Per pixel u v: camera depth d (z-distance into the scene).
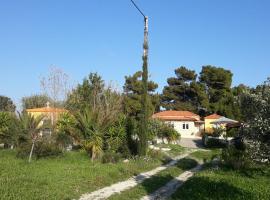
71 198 14.18
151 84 81.62
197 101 85.00
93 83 43.12
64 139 30.11
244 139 20.23
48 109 38.22
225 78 82.00
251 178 20.94
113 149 28.66
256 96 19.56
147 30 29.00
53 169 20.20
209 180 19.50
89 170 20.25
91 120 26.72
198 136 71.00
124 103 57.19
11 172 18.38
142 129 28.77
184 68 86.50
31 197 13.03
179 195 15.82
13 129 29.77
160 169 25.08
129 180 19.55
